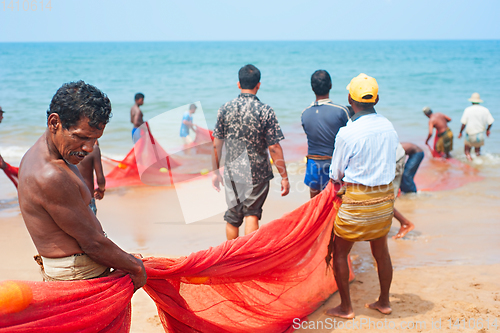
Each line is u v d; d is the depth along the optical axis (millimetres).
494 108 18562
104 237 2215
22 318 1930
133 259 2387
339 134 3350
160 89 28250
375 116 3373
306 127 4762
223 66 47812
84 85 2055
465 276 4270
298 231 3303
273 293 3385
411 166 7195
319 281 3764
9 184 7820
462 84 28719
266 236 3131
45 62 52406
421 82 30188
